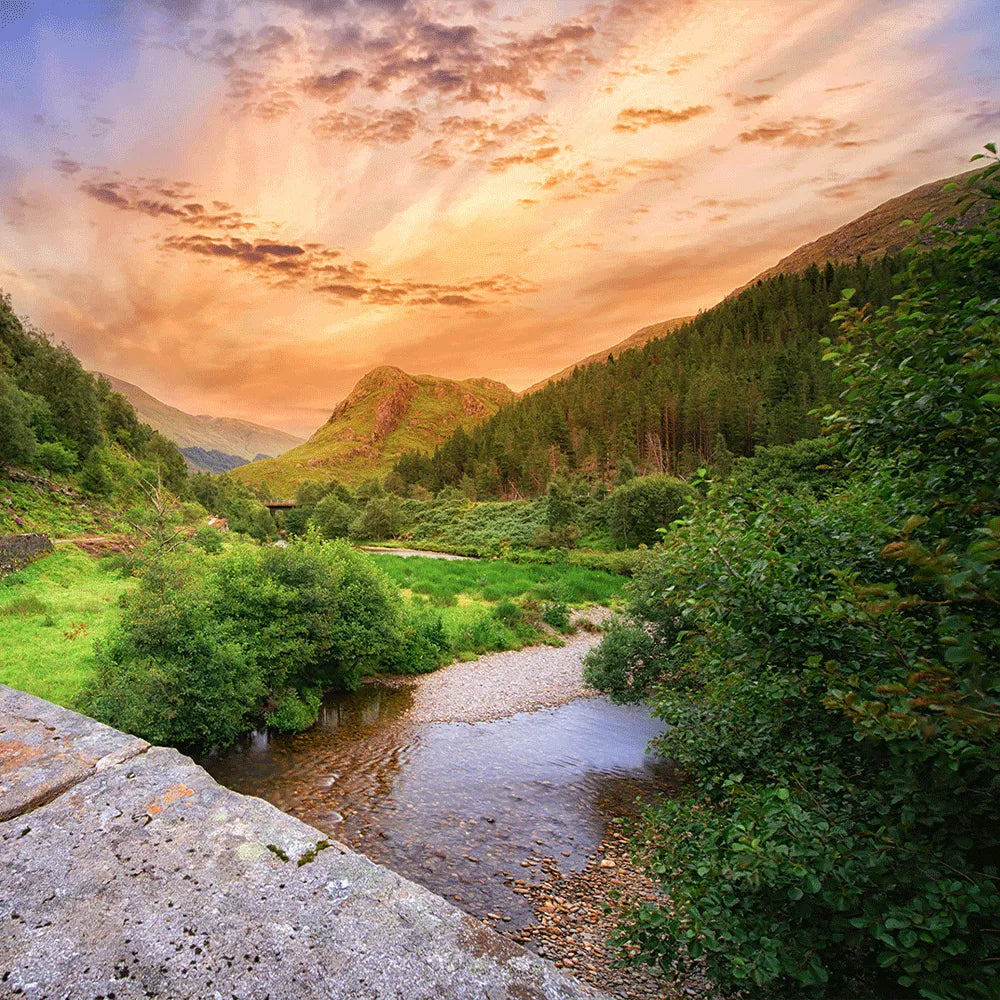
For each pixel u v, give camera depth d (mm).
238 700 13523
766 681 4270
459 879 8695
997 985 2279
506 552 59344
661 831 4695
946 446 2990
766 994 3270
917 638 3273
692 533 4645
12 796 2086
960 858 2730
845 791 3674
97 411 55438
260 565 16750
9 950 1480
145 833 1964
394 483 147375
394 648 19500
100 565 29250
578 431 153750
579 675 20391
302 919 1637
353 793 11438
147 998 1374
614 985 6438
